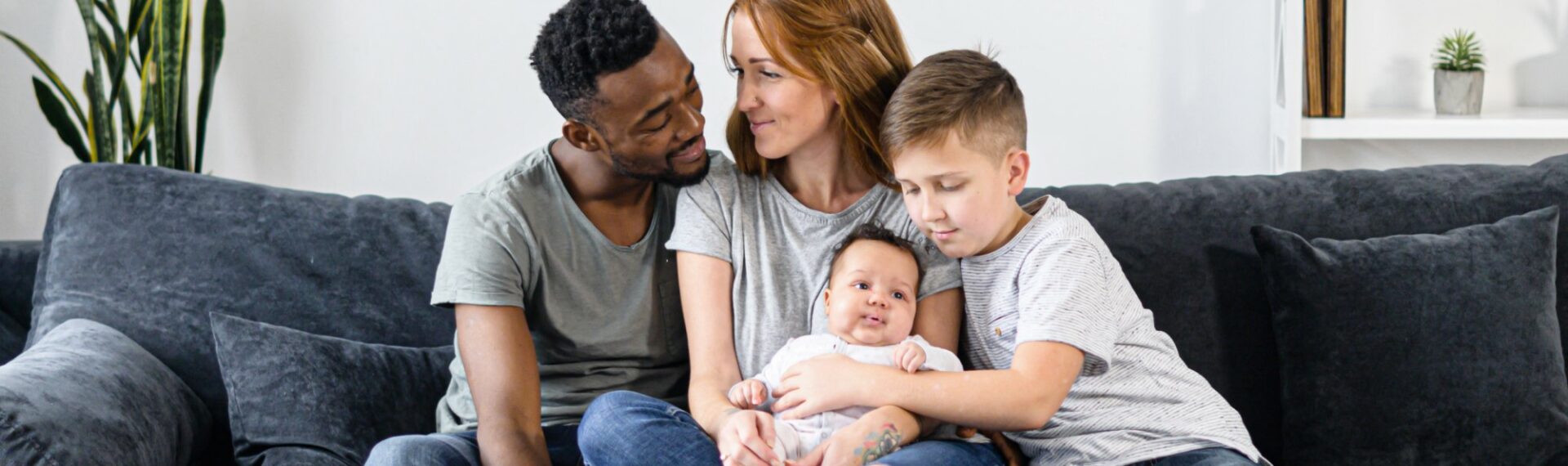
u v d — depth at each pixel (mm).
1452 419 1700
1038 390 1392
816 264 1591
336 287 1850
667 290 1674
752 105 1536
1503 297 1724
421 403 1763
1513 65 2881
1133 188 1922
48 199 2932
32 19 2855
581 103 1496
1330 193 1893
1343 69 2660
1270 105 2898
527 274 1585
